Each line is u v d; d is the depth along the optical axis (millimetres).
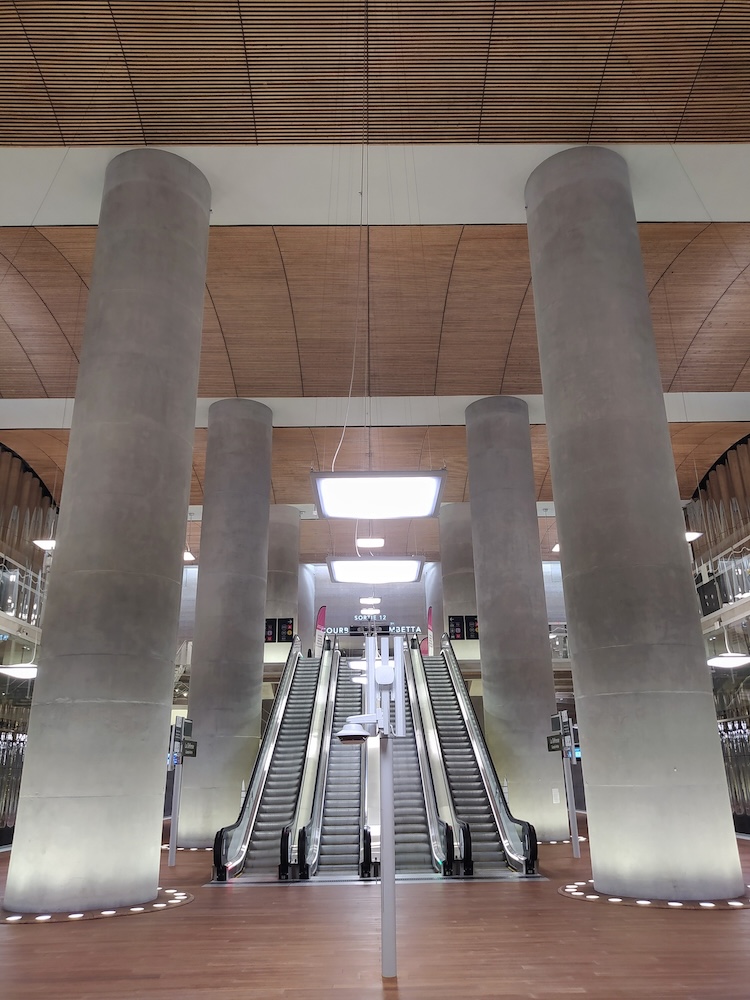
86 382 8211
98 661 7223
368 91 8297
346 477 8023
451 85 8242
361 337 13406
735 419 16344
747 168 9781
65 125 8703
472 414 15438
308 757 11594
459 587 22406
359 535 25703
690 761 7117
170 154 9242
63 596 7469
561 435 8477
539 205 9477
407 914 6500
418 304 12672
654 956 4902
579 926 5883
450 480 20219
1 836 14750
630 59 7992
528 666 13727
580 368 8445
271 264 11742
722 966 4625
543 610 14188
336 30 7609
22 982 4477
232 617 14016
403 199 10359
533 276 9555
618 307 8547
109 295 8484
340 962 4883
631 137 9062
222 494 14719
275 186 10047
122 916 6457
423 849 9703
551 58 7953
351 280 12102
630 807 7113
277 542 22828
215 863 8648
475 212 10625
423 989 4250
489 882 8297
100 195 10023
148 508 7832
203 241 9523
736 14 7539
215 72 8031
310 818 9555
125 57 7836
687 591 7711
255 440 15180
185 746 10625
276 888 8055
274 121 8656
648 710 7250
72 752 6973
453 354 13883
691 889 6781
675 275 11992
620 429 8078
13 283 12078
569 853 11148
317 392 15031
